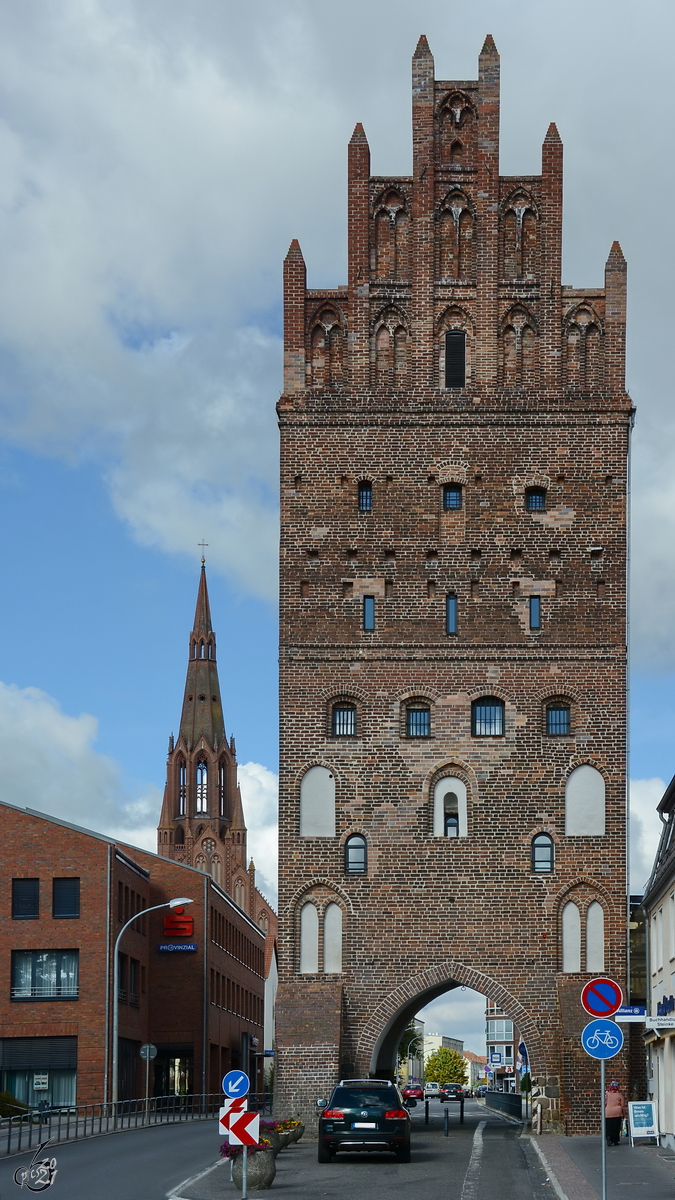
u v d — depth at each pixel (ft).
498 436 172.86
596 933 162.71
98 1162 128.67
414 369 174.29
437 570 170.81
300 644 169.48
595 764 166.20
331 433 173.47
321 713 168.14
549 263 175.52
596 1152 131.54
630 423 172.55
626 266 174.91
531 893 163.63
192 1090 280.10
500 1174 115.44
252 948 402.31
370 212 177.68
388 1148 127.54
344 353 175.32
